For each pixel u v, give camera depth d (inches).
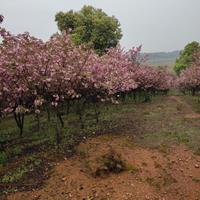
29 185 471.5
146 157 570.3
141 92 1868.8
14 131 887.1
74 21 2007.9
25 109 597.9
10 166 558.9
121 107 1326.3
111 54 1235.2
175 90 3503.9
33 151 640.4
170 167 538.3
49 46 631.2
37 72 617.6
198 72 1643.7
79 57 702.5
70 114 1095.0
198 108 1395.2
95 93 810.2
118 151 573.9
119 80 938.7
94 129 800.9
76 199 429.1
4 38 584.7
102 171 488.7
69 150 604.4
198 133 768.3
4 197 441.1
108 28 1991.9
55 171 507.5
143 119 977.5
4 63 593.9
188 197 446.9
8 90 605.6
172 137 721.0
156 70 2121.1
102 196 435.2
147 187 462.9
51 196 437.7
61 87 666.8
